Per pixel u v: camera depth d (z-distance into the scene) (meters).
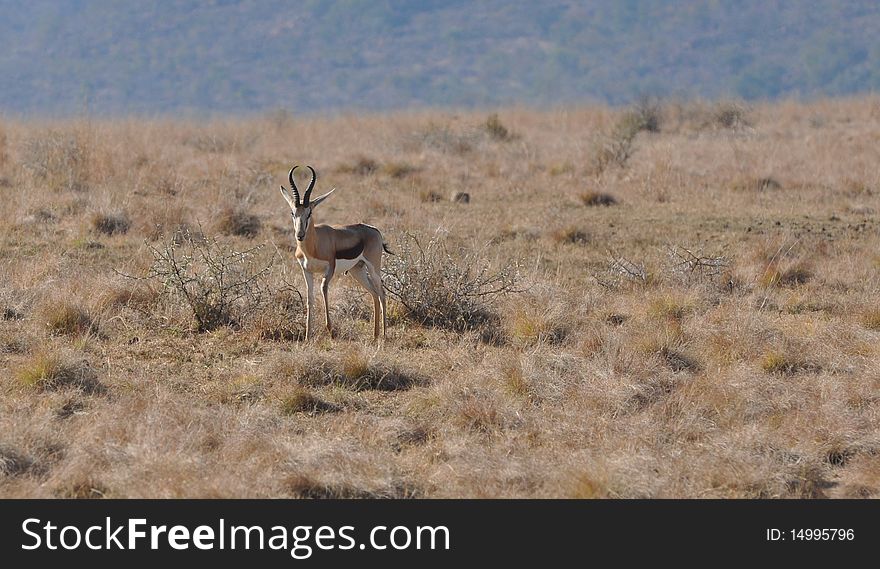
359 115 183.88
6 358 39.53
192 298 44.69
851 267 55.53
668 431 34.06
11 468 30.23
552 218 68.06
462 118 156.25
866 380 38.31
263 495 29.42
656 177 84.94
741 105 153.62
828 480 31.77
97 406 34.94
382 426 33.81
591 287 51.53
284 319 44.78
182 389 37.41
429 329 45.81
